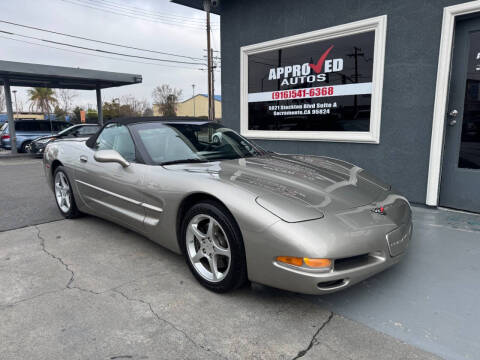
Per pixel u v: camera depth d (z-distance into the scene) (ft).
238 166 9.22
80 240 11.27
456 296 7.70
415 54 13.93
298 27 17.71
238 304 7.43
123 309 7.23
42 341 6.21
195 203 8.34
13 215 14.21
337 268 6.50
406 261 9.43
